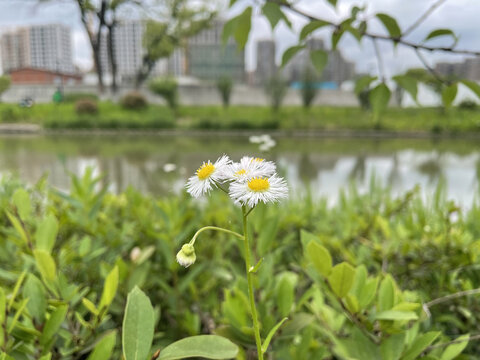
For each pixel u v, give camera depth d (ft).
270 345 0.76
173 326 1.17
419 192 1.76
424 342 0.65
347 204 1.86
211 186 0.49
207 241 1.43
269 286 0.86
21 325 0.66
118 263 0.92
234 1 0.85
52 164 9.54
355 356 0.68
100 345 0.59
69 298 0.77
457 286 1.11
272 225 0.89
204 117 25.44
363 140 18.67
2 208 1.38
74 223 1.33
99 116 24.00
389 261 1.21
